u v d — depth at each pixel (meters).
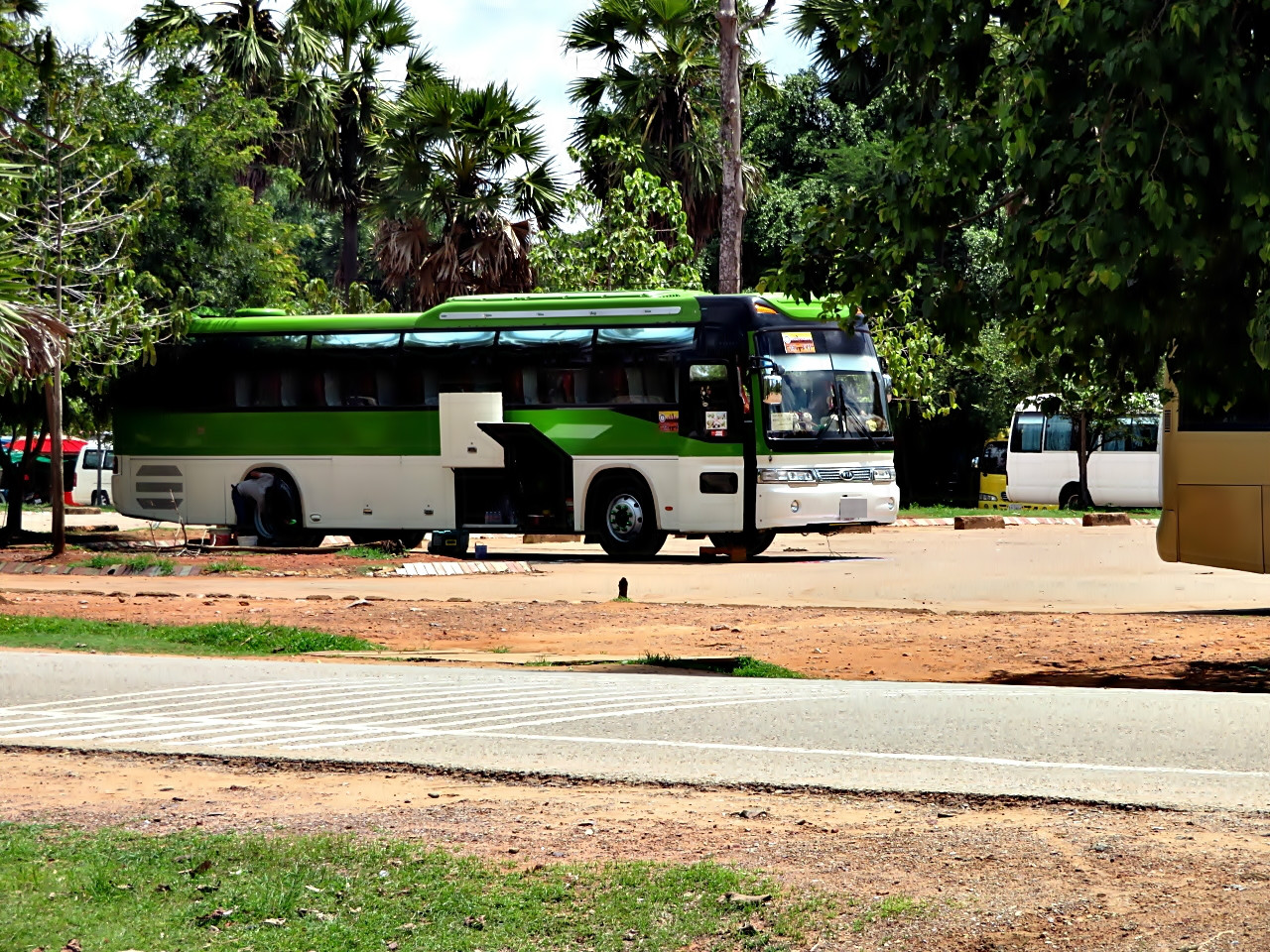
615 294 26.97
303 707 10.49
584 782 7.88
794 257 13.36
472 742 9.05
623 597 19.05
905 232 12.51
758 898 5.50
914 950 5.02
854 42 12.92
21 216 25.31
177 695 11.12
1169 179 10.83
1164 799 7.18
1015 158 11.56
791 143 50.69
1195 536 16.62
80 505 52.22
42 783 7.96
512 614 17.58
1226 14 10.45
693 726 9.58
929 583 21.73
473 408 27.02
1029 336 12.33
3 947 5.04
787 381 25.52
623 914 5.39
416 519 27.95
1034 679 12.78
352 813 7.12
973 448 53.22
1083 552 27.36
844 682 11.97
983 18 12.08
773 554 27.62
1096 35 10.69
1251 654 14.05
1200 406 12.61
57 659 13.32
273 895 5.59
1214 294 11.59
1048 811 7.00
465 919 5.38
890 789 7.47
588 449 26.48
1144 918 5.25
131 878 5.84
